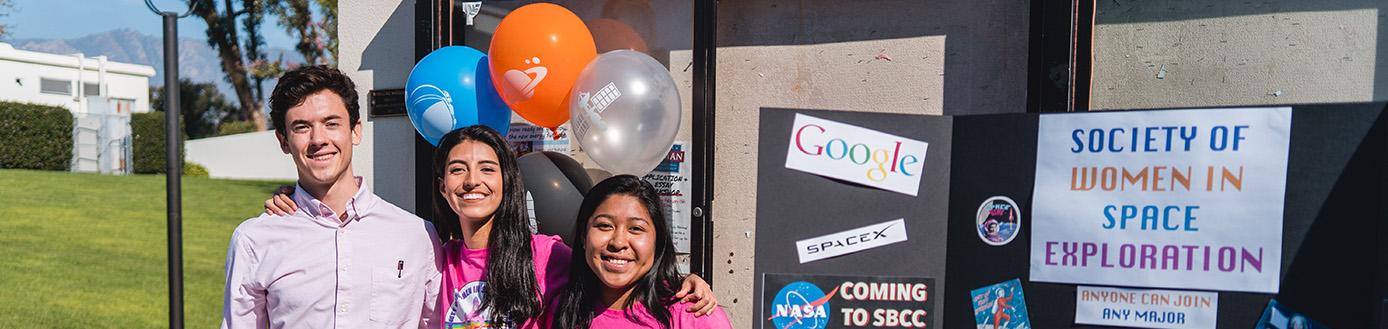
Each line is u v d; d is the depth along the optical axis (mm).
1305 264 1905
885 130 2314
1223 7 2326
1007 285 2199
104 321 6320
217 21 16781
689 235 2758
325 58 14383
